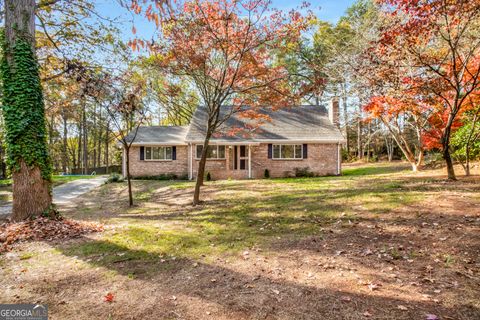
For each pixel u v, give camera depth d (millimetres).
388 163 25500
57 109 13391
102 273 3855
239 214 7258
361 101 14961
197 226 6281
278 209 7434
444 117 11758
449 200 6609
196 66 8375
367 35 14086
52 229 5910
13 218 6539
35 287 3471
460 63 8992
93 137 38594
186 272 3857
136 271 3914
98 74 8766
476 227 4848
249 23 7562
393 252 4176
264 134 18688
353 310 2779
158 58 8469
